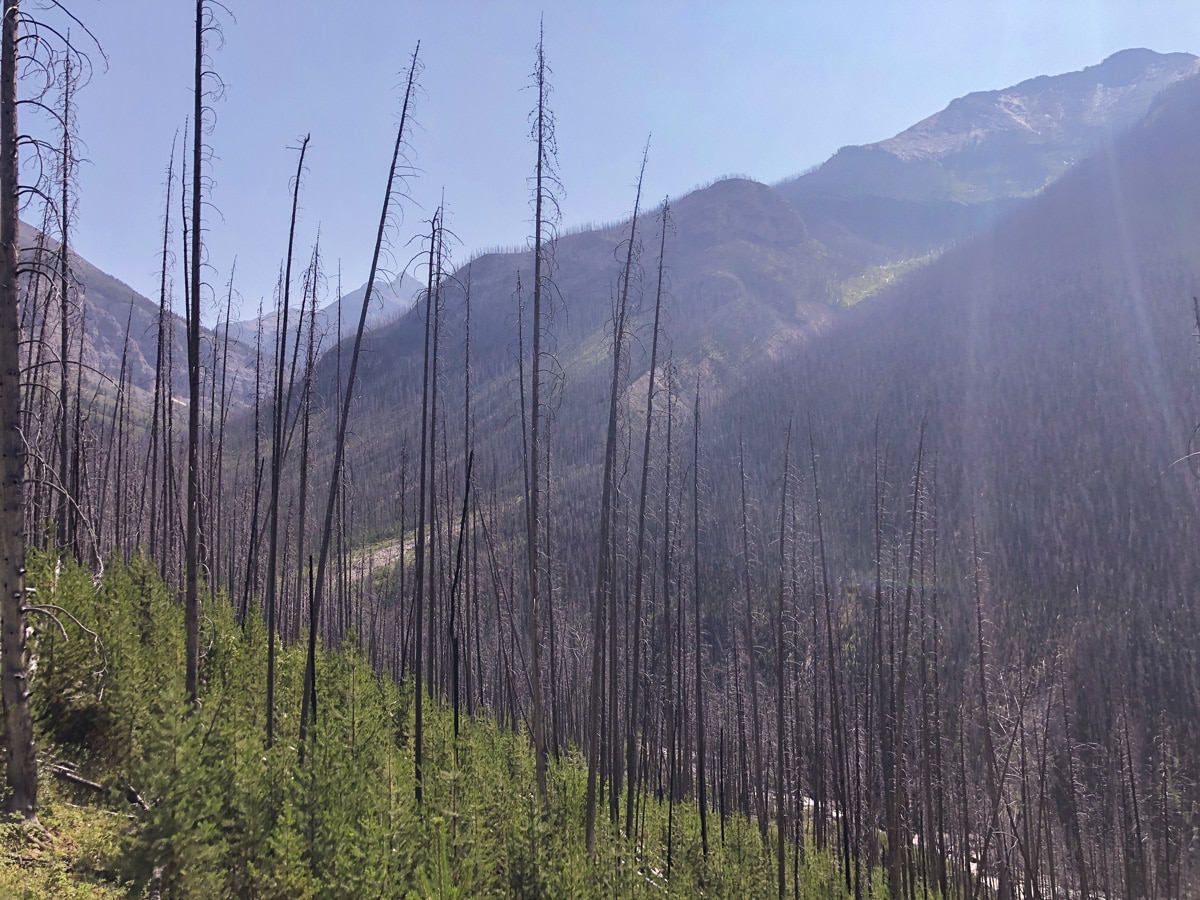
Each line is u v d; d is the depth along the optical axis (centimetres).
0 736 1382
